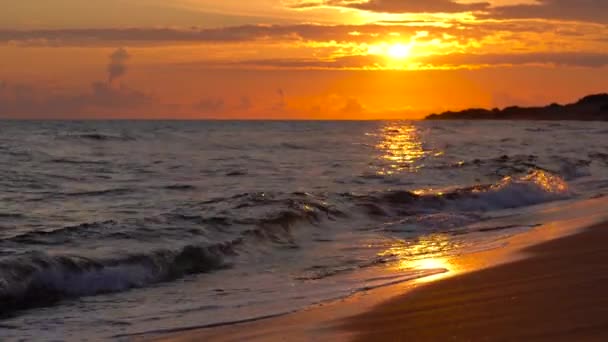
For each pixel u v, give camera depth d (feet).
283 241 42.39
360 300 26.76
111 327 25.04
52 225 48.80
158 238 39.34
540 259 32.37
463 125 413.39
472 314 22.79
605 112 611.47
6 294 28.58
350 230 47.01
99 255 34.17
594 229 41.42
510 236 42.09
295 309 26.12
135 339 23.47
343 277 32.27
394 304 25.40
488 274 29.66
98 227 41.65
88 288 30.71
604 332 19.40
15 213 54.44
